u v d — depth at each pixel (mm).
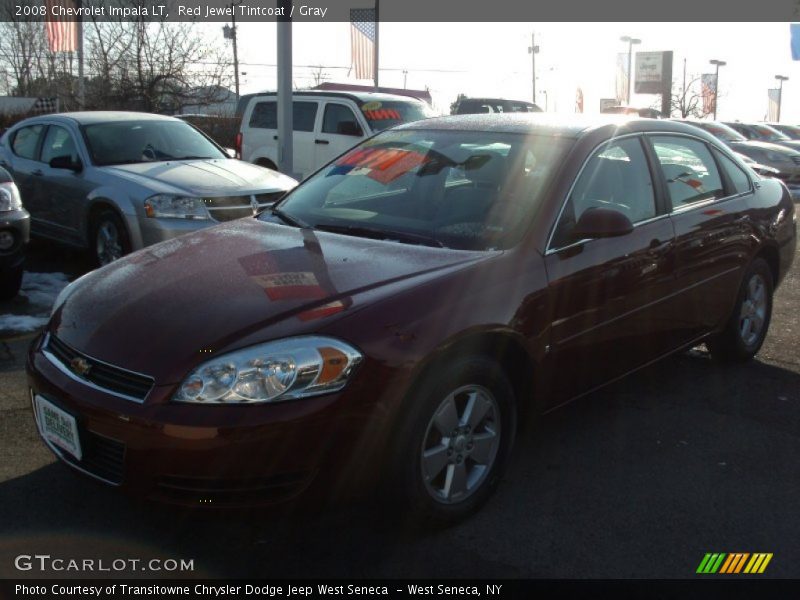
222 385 2836
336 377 2893
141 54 21391
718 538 3342
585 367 3904
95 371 3066
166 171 7656
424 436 3150
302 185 4719
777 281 5594
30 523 3377
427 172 4242
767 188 5508
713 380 5195
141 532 3332
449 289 3260
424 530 3324
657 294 4266
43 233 8500
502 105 20719
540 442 4234
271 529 3357
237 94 28859
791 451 4168
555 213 3746
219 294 3242
